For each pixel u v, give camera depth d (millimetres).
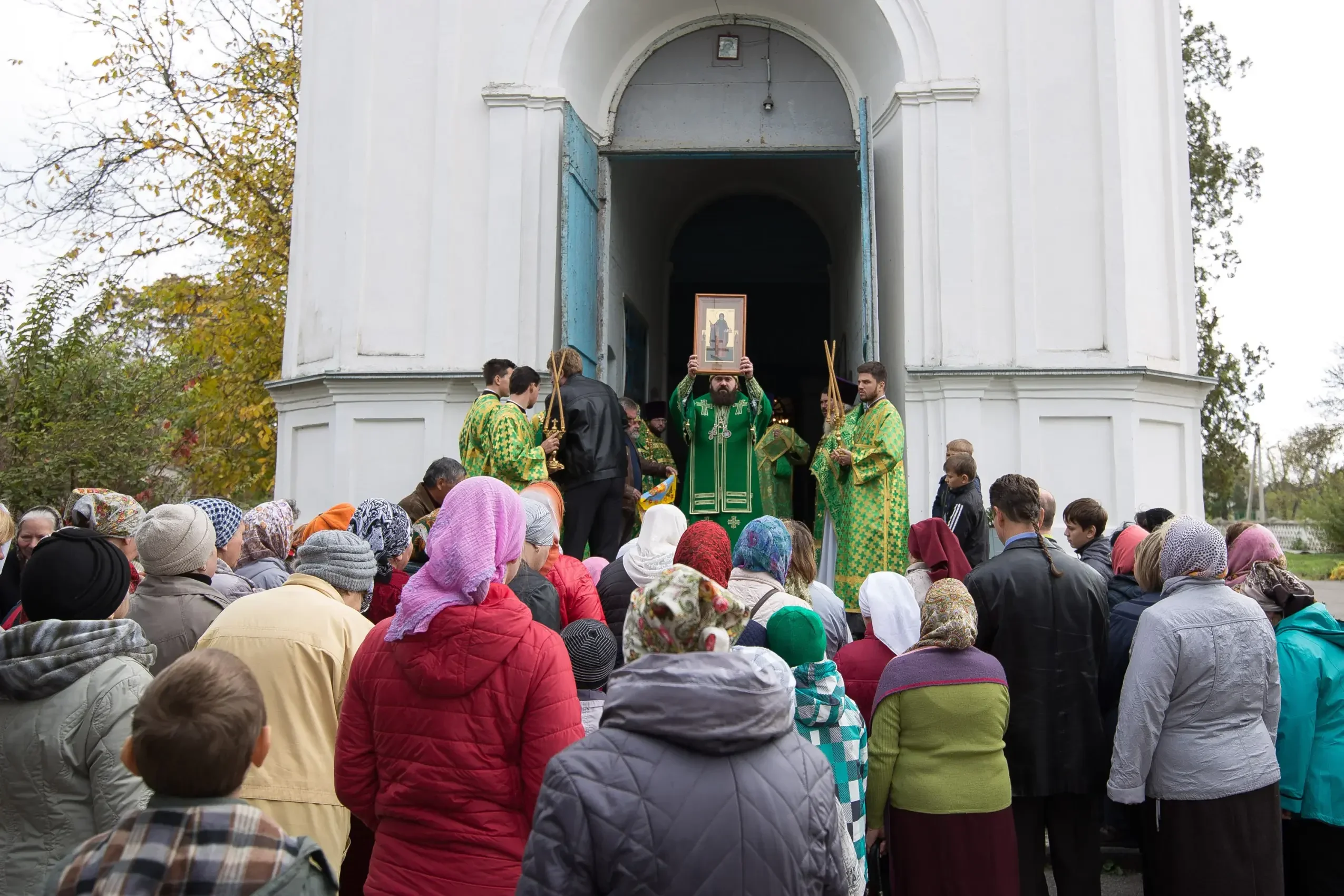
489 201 9195
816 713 3348
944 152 9086
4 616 6008
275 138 15625
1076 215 8984
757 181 15094
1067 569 4402
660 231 14680
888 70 9742
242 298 15266
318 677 3357
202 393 16547
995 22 9188
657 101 10758
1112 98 9008
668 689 2160
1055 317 8914
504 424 7148
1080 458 8781
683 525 4719
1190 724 4035
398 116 9398
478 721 2732
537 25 9383
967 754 3758
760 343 16891
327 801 3303
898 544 7977
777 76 10742
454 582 2770
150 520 3705
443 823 2729
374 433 9188
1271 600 4598
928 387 8906
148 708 2037
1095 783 4328
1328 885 4418
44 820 2805
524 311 9125
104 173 15406
